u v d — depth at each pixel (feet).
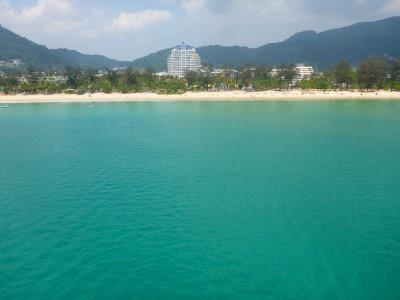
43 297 77.20
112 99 595.88
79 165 182.60
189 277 84.28
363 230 107.76
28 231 107.76
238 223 112.88
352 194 138.31
